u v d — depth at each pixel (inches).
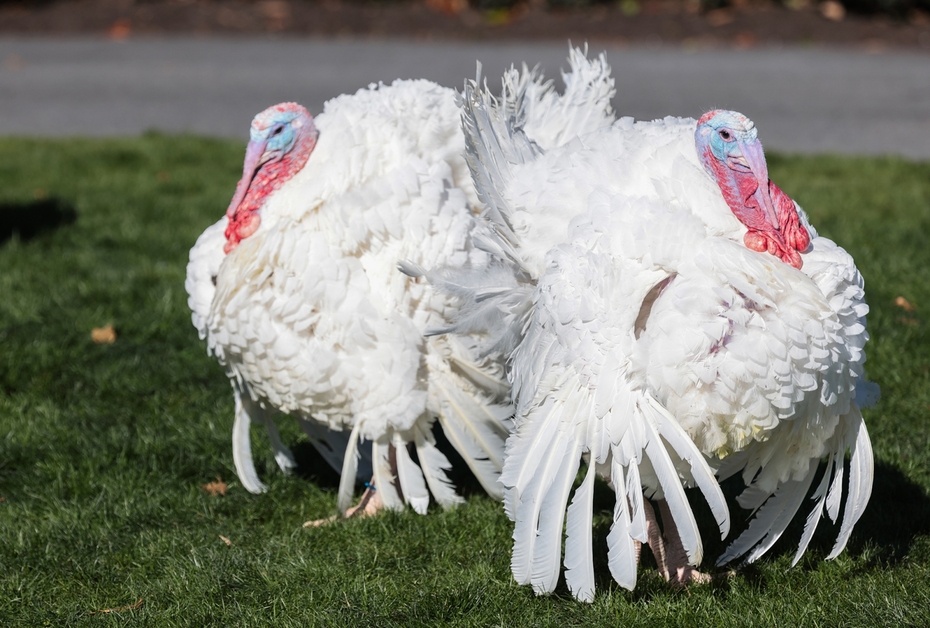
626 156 248.5
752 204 232.2
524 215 255.6
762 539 264.8
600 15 1200.2
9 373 382.0
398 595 254.8
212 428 346.0
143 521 297.9
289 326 272.1
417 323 273.7
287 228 273.6
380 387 272.4
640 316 231.8
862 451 239.9
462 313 259.6
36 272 478.0
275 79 941.2
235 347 279.0
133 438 341.4
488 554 271.7
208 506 305.1
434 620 243.4
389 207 269.9
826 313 217.8
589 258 229.8
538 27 1162.0
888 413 335.9
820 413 227.1
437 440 340.2
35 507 306.3
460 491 312.2
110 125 805.2
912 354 378.3
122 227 543.8
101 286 460.8
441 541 280.4
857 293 226.5
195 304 293.3
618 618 239.8
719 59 1034.7
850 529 241.0
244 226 285.0
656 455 221.8
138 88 928.9
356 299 268.5
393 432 283.7
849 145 732.0
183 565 272.8
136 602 258.5
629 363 223.6
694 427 223.0
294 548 280.7
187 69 999.6
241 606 253.9
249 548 282.4
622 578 223.3
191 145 721.0
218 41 1139.9
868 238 504.4
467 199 285.0
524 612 245.6
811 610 238.2
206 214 568.4
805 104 850.1
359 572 266.7
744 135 232.1
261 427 351.9
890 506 286.4
